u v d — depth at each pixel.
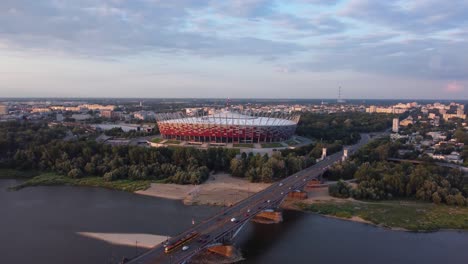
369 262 147.62
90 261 141.50
